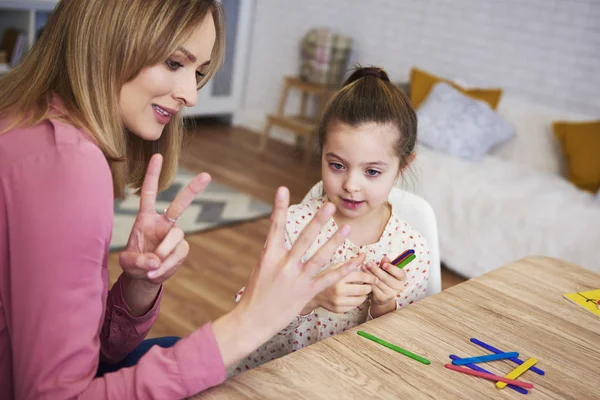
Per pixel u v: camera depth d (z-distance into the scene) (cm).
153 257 80
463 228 308
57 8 87
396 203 149
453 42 412
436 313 110
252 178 405
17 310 73
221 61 101
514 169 340
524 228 293
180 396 77
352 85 126
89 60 84
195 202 347
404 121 125
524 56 383
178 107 91
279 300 79
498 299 120
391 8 437
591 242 279
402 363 93
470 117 351
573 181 332
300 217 138
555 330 111
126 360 113
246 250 303
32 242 72
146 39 83
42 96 85
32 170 74
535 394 90
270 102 515
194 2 85
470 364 95
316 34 447
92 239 74
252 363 133
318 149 134
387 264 114
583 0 358
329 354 93
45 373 72
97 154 78
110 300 106
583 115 353
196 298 251
